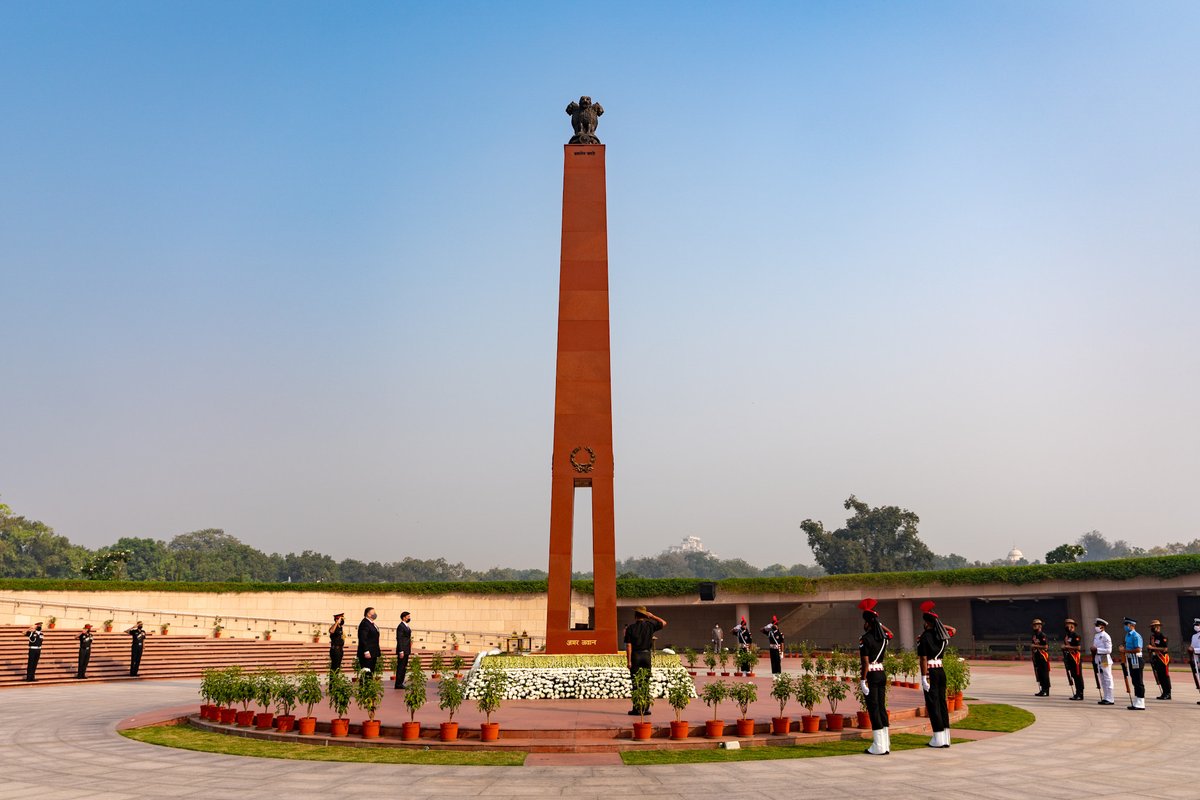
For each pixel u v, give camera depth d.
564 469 22.09
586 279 23.42
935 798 9.68
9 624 41.09
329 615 48.72
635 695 15.07
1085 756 12.70
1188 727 16.05
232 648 37.78
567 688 19.11
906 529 88.69
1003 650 45.78
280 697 15.41
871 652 13.06
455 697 13.87
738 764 12.08
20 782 10.83
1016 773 11.28
